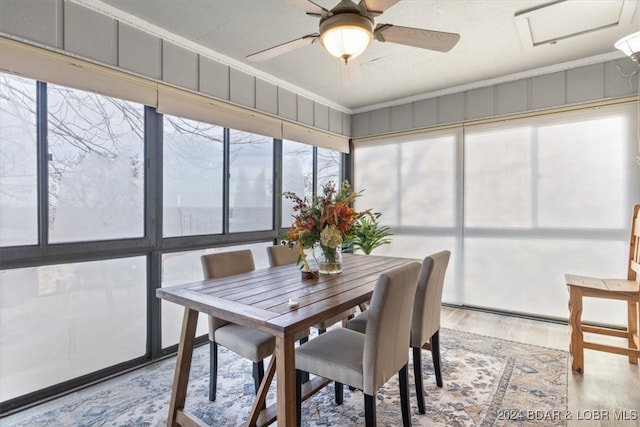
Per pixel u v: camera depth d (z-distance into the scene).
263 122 3.51
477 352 2.76
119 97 2.39
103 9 2.29
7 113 2.01
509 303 3.62
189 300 1.73
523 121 3.52
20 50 1.96
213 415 1.99
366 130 4.65
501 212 3.65
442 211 4.04
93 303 2.38
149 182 2.67
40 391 2.13
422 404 1.97
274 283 2.06
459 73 3.49
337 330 2.02
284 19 2.48
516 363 2.56
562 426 1.83
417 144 4.22
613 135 3.09
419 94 4.12
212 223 3.19
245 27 2.59
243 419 1.95
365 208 4.66
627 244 3.04
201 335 3.07
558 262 3.36
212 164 3.19
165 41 2.66
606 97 3.10
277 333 1.37
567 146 3.29
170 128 2.84
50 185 2.18
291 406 1.44
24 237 2.07
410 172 4.28
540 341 2.96
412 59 3.16
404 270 1.68
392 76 3.58
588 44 2.88
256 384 1.99
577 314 2.41
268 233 3.72
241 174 3.46
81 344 2.32
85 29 2.22
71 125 2.27
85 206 2.34
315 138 4.18
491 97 3.69
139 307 2.63
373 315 1.54
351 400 2.16
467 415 1.95
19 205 2.05
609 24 2.56
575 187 3.26
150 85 2.57
